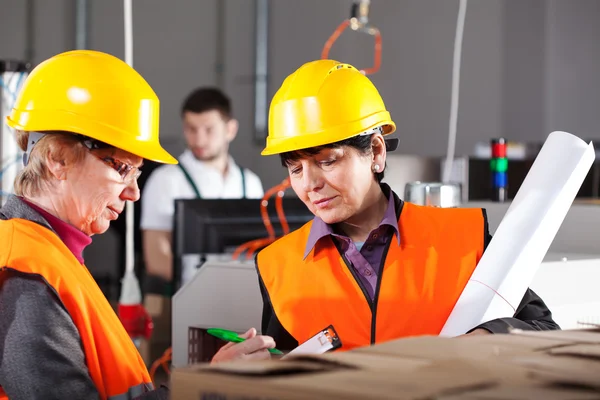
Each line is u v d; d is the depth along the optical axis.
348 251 1.61
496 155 2.33
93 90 1.42
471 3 6.69
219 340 1.88
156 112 1.50
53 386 1.25
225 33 6.70
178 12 6.68
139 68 6.59
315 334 1.45
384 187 1.69
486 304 1.51
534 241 1.55
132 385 1.38
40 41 6.50
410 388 0.69
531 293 1.61
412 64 6.80
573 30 6.61
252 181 4.02
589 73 6.70
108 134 1.41
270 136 1.60
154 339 2.89
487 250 1.56
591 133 6.73
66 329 1.30
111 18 6.57
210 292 1.85
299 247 1.65
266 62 6.62
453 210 1.67
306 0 6.59
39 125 1.39
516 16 6.65
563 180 1.59
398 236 1.60
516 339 0.90
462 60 6.68
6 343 1.27
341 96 1.55
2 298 1.29
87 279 1.39
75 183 1.41
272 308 1.62
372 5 6.72
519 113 6.62
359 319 1.56
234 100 6.71
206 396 0.75
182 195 3.78
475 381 0.71
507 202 2.31
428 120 6.80
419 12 6.79
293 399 0.69
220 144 3.88
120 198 1.47
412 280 1.57
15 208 1.40
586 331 0.97
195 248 2.41
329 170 1.55
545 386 0.70
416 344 0.88
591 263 1.83
